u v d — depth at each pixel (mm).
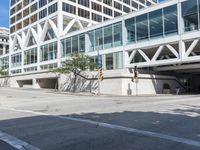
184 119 10812
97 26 46406
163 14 36719
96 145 6820
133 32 40625
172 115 12039
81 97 29406
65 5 58156
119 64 42188
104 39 45094
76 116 12500
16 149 6664
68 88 45469
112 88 37375
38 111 15242
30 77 57156
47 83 56344
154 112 13305
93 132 8453
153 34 37844
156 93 40906
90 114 13078
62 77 47156
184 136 7746
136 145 6762
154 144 6840
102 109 15352
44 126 9828
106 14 68625
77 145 6863
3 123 10898
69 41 52875
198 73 51031
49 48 59625
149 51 41469
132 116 11945
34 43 68125
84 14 62219
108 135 7965
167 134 8031
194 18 33188
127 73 36781
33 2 67812
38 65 62906
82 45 49250
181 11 34562
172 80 44969
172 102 19625
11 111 15586
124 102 20594
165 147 6547
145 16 39062
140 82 38406
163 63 36250
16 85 63125
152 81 40500
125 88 36312
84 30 48844
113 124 9898
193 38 33031
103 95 34281
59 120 11266
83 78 42375
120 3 74625
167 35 36062
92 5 64688
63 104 19641
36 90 46125
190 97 26625
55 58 57188
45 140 7516
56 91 43125
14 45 77125
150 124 9766
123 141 7195
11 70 75875
